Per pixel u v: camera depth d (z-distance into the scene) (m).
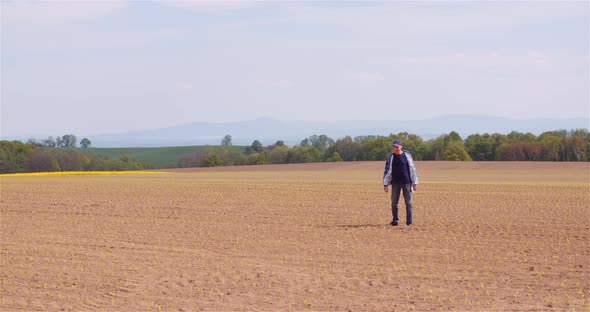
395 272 11.63
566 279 11.01
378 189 33.81
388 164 17.53
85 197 29.22
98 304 9.64
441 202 25.09
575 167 77.56
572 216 19.62
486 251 13.59
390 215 20.53
